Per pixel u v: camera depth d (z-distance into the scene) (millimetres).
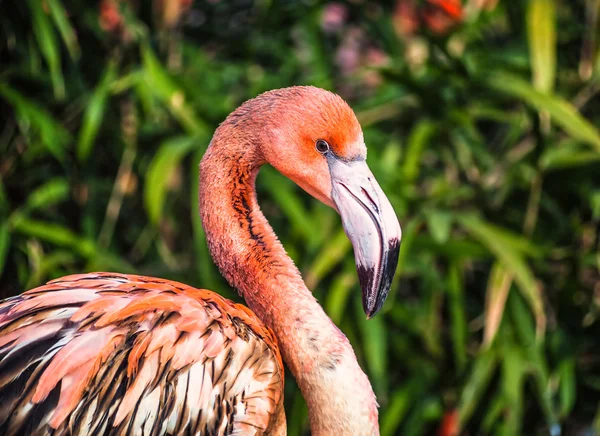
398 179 6441
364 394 4258
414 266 6496
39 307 3914
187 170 7230
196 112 6613
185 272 6945
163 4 7352
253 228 4496
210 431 4039
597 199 6605
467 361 6734
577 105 7090
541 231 6910
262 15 7281
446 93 6801
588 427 7098
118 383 3832
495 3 7211
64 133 6660
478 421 6984
